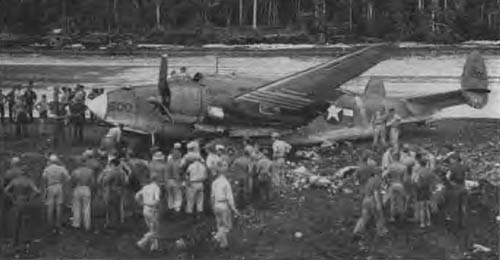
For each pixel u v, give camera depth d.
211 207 18.66
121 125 24.64
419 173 18.55
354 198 21.03
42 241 17.50
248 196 20.42
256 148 20.97
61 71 56.47
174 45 75.88
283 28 76.81
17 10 73.69
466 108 38.09
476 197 21.03
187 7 79.19
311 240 17.84
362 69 26.70
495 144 28.02
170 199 19.12
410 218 19.14
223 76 26.67
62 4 75.75
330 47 67.88
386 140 26.55
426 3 67.69
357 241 17.86
